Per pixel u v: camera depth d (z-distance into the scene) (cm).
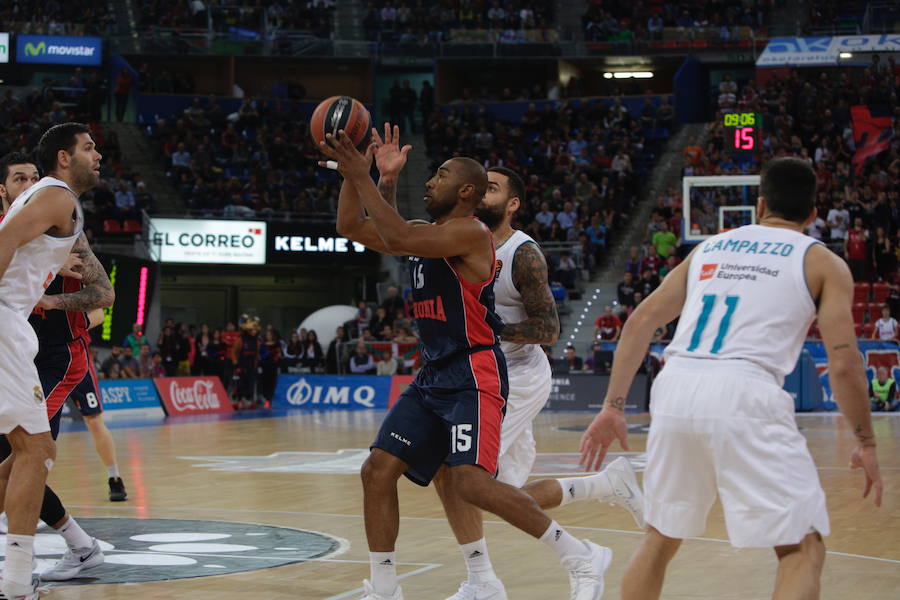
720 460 336
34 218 453
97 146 2727
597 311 2419
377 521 443
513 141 3014
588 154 2908
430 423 448
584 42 3212
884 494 819
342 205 465
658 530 353
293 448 1305
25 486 455
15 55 2973
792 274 348
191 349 2236
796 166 366
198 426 1727
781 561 338
